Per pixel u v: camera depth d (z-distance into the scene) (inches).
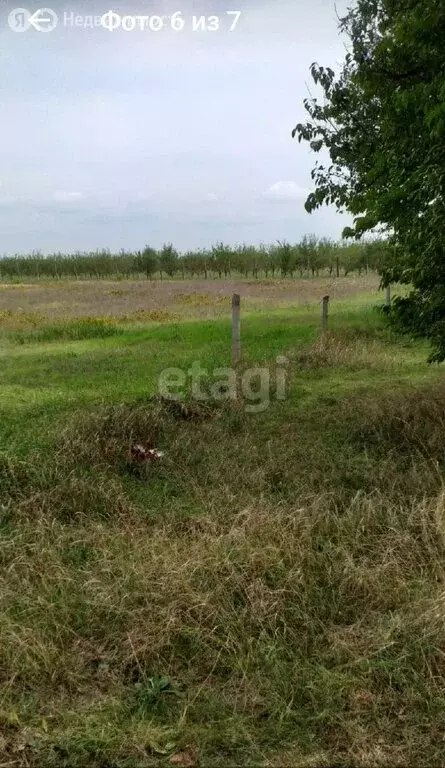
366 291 868.0
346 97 205.2
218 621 105.9
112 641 103.2
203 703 90.3
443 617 101.7
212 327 457.7
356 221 199.9
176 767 78.9
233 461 176.7
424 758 81.3
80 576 119.3
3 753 80.9
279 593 111.4
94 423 196.2
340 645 99.4
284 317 517.7
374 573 116.8
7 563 124.9
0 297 892.0
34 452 173.0
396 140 172.4
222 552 122.1
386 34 184.1
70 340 447.5
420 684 92.5
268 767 79.0
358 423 208.8
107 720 86.4
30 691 92.6
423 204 169.5
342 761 80.8
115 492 155.4
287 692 91.0
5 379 288.2
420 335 203.3
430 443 183.3
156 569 118.3
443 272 178.2
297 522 134.0
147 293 924.0
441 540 126.6
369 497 151.8
